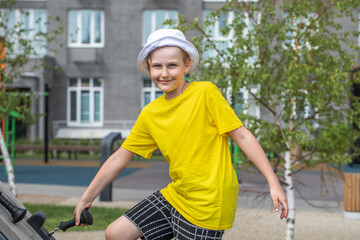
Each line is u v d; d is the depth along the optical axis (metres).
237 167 5.21
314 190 9.77
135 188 9.95
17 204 2.39
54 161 18.03
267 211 7.31
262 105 5.33
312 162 5.21
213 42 5.10
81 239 5.12
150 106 2.19
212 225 2.04
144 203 2.21
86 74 23.45
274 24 4.98
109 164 2.32
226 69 4.91
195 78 5.06
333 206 7.86
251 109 5.20
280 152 5.15
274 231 5.91
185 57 2.08
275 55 5.14
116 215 6.61
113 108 23.39
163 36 2.00
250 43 4.97
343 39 5.11
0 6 7.71
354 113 4.99
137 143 2.29
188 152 2.06
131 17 23.33
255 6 5.04
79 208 2.28
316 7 5.00
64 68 23.41
